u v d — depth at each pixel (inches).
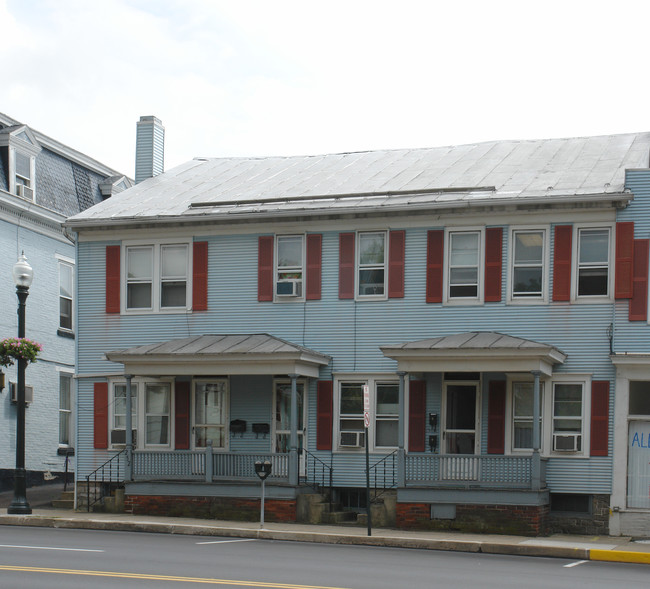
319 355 964.6
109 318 1052.5
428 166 1103.6
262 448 995.9
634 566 690.8
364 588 507.5
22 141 1226.6
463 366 894.4
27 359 926.4
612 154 1056.2
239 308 1016.2
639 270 901.2
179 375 1013.8
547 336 924.6
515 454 922.1
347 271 986.7
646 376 892.6
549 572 620.4
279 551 691.4
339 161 1190.3
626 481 893.8
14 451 1203.9
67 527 862.5
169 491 964.0
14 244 1214.9
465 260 957.2
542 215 932.6
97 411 1043.9
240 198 1059.3
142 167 1228.5
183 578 521.7
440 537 811.4
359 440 968.9
